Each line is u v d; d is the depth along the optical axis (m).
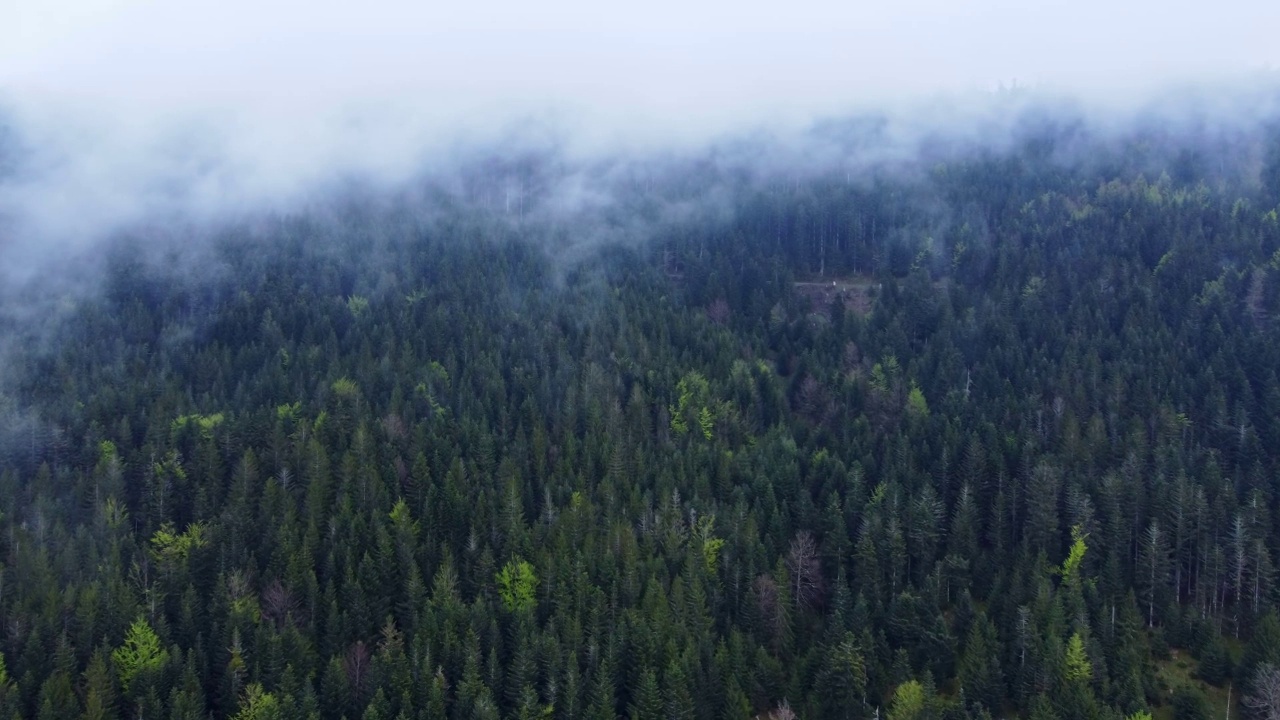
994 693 99.62
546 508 123.19
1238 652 109.38
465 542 119.56
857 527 123.88
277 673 97.69
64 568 111.44
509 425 146.25
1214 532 118.19
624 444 137.88
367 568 110.69
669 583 112.12
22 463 138.25
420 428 137.62
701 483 129.00
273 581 109.56
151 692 93.81
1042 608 106.06
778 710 97.81
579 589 108.12
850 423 149.88
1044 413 145.62
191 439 137.25
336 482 127.25
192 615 105.25
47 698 92.00
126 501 129.12
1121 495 122.44
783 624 109.00
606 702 95.44
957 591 116.69
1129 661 100.81
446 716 95.88
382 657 99.25
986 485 131.00
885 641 106.06
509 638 105.00
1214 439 138.88
